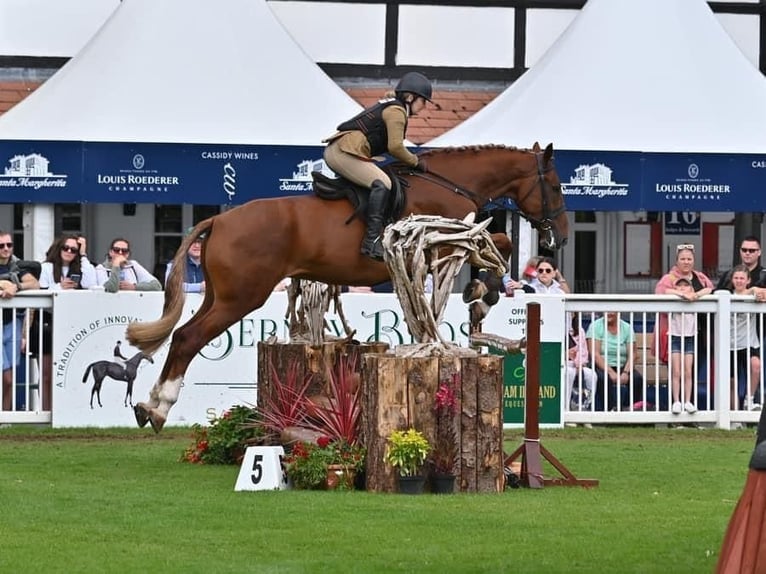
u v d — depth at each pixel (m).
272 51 21.25
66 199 20.36
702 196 21.11
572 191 20.89
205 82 20.86
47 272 17.52
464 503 11.52
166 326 14.21
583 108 21.14
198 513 10.97
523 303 17.11
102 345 16.69
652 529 10.55
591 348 17.31
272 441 13.55
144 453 14.68
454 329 17.05
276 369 14.05
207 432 14.05
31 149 20.30
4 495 11.76
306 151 20.55
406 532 10.30
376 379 12.01
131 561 9.29
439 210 14.92
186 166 20.45
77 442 15.56
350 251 14.30
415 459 11.91
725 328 17.52
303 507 11.24
